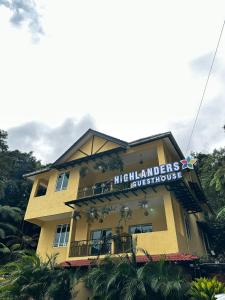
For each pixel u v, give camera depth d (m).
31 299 11.42
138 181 13.66
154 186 13.28
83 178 18.44
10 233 27.36
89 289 11.87
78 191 16.89
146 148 15.62
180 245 11.70
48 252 16.33
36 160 39.22
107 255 11.50
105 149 17.62
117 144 17.20
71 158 19.19
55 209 16.78
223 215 19.50
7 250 22.52
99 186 17.45
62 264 12.98
